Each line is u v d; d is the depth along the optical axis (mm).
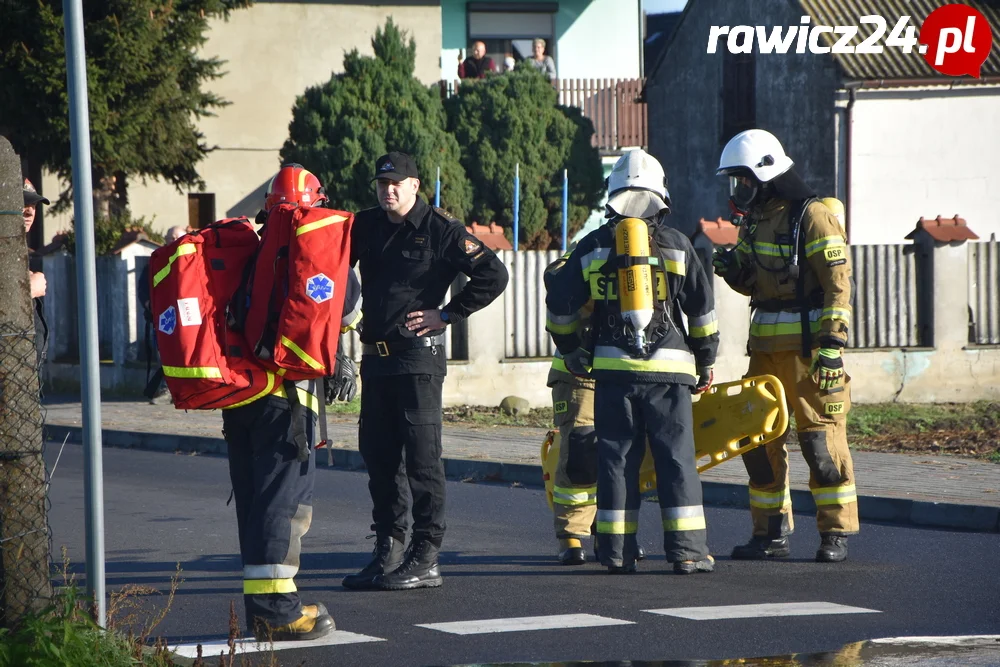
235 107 107250
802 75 98250
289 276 21203
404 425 26406
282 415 21781
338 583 27531
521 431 53688
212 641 22359
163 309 21375
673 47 115750
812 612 24031
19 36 80812
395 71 90938
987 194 96500
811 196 29328
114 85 82625
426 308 26391
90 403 18859
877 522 34812
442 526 26875
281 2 107688
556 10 128500
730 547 31344
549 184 96062
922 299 64688
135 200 104625
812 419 29188
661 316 27641
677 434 27734
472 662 20781
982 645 21375
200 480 43406
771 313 29688
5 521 18750
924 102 95312
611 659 20859
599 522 27969
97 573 19031
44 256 71125
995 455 43656
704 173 112812
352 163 87188
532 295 63812
